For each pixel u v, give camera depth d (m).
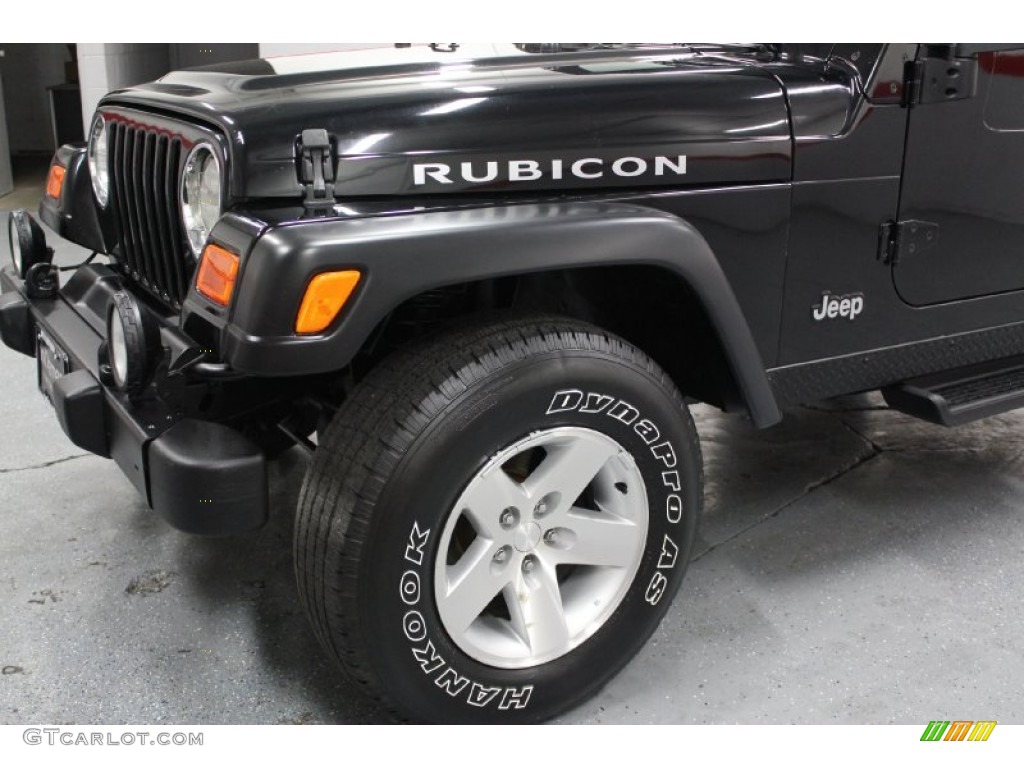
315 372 1.47
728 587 2.29
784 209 1.93
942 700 1.90
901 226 2.09
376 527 1.54
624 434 1.74
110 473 2.84
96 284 2.24
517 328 1.65
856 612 2.19
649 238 1.68
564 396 1.64
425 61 2.09
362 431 1.57
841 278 2.05
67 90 8.55
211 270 1.57
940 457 2.99
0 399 3.37
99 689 1.91
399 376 1.59
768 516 2.63
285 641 2.08
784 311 2.01
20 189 7.74
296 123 1.62
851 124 1.96
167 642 2.06
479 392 1.57
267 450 2.27
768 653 2.05
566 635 1.79
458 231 1.53
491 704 1.75
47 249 2.35
